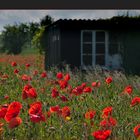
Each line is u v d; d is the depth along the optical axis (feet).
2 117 17.02
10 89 36.68
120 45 75.66
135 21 74.69
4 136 18.07
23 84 38.96
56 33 78.07
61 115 20.39
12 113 15.93
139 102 23.00
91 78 45.80
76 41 74.79
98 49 75.36
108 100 30.19
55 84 34.99
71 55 74.69
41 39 91.91
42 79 40.65
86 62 75.05
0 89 36.76
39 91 32.96
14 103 16.12
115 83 41.09
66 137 19.15
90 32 75.05
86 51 75.10
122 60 75.77
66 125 19.84
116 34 75.61
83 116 21.83
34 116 16.81
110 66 75.36
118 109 25.66
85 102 27.37
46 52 89.35
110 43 75.41
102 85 39.34
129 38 75.72
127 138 17.98
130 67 75.77
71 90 28.32
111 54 75.56
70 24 74.08
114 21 74.59
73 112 22.54
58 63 74.90
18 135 18.76
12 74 50.98
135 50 75.72
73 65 74.59
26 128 18.81
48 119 21.12
